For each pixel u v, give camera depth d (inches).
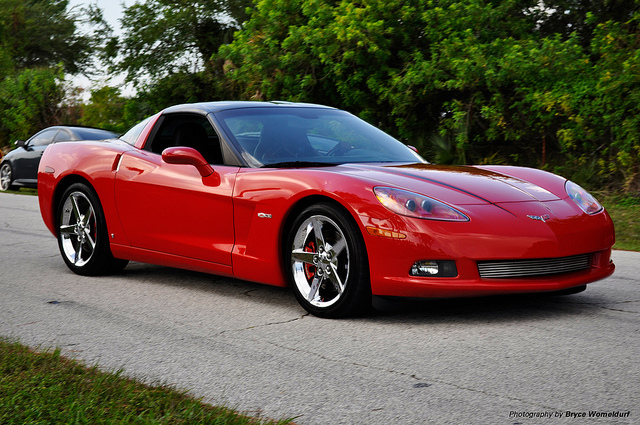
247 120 189.2
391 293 147.5
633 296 177.9
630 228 328.2
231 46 640.4
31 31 1464.1
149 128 205.0
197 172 182.7
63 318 159.3
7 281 205.2
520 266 146.7
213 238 178.1
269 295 183.2
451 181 159.9
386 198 148.9
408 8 557.9
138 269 224.2
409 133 569.0
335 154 182.2
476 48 515.8
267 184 165.5
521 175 173.3
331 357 127.6
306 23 608.4
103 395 101.3
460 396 105.6
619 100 449.1
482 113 521.3
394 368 120.3
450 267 143.8
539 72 498.3
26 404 96.2
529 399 103.6
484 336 140.0
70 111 936.3
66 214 218.8
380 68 569.9
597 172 475.8
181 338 141.8
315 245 159.5
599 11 577.0
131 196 196.5
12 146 930.7
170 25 847.1
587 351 128.3
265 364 123.7
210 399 105.8
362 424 95.3
